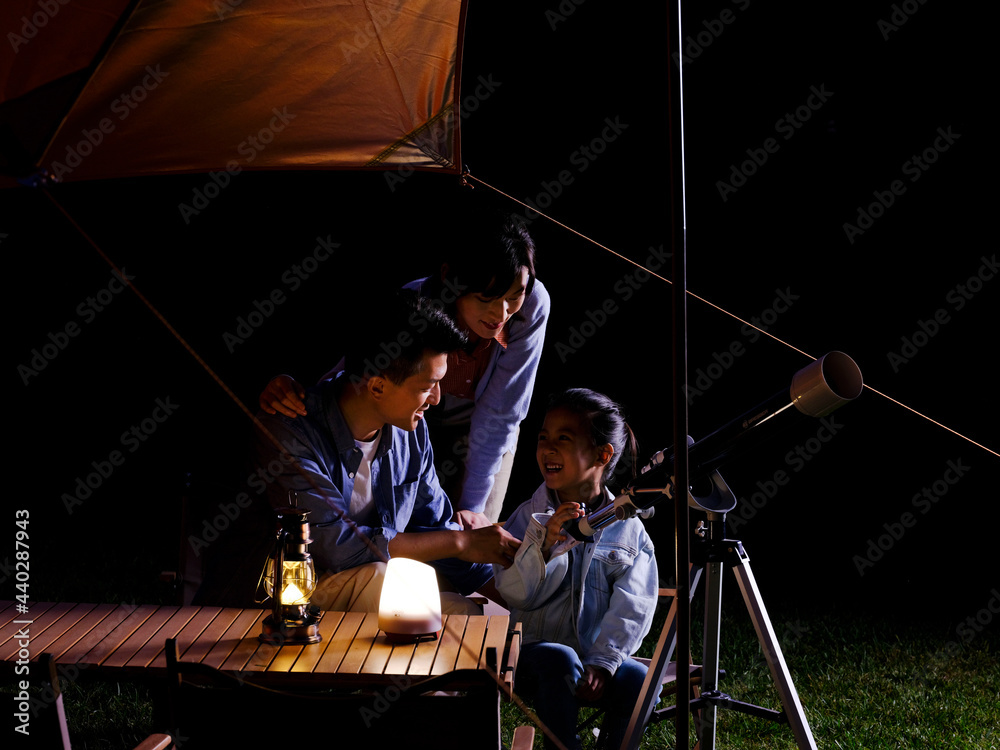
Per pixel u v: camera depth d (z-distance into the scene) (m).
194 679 2.15
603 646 2.84
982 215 8.26
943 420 8.09
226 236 8.80
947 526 6.46
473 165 8.91
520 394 3.60
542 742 3.21
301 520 2.36
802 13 8.40
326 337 8.61
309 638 2.34
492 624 2.50
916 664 4.18
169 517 6.38
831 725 3.48
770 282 8.77
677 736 1.70
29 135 2.66
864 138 8.49
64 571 5.25
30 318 8.79
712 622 2.55
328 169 3.38
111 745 3.18
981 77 8.10
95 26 2.56
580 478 3.01
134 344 8.77
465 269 3.19
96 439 7.85
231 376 8.55
